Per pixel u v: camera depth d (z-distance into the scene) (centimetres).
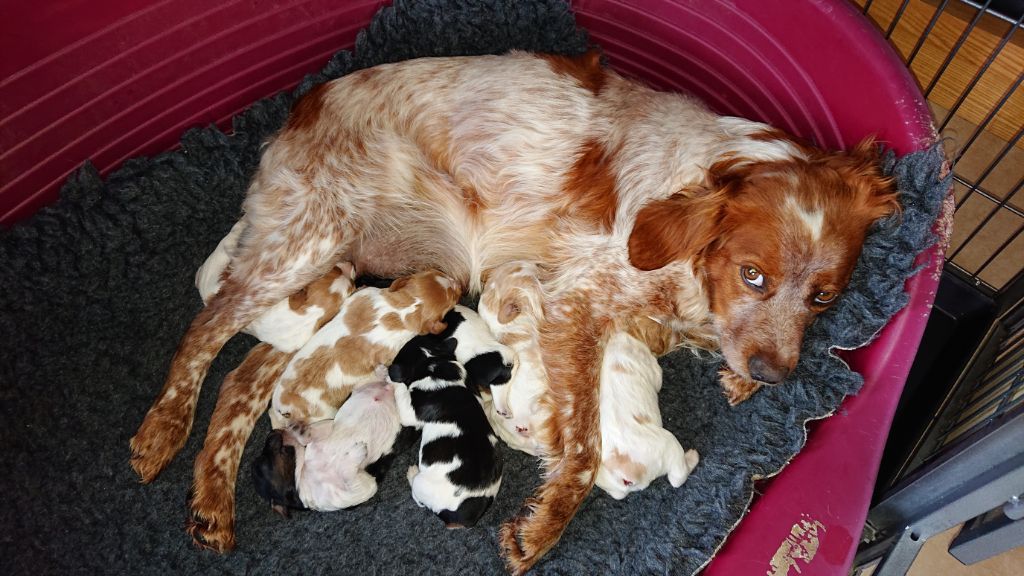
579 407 117
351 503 112
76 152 123
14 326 120
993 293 131
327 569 116
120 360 123
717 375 124
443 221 126
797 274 106
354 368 117
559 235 121
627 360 116
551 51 135
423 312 118
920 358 134
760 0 125
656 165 117
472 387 117
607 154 119
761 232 106
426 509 118
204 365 118
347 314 118
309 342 117
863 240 110
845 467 113
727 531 113
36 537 113
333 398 117
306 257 121
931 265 116
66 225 123
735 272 109
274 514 118
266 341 119
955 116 144
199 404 122
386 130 124
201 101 129
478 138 122
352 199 122
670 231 110
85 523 115
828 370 117
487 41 134
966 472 104
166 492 117
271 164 123
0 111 116
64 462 117
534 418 117
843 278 108
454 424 113
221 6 124
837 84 122
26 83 116
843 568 109
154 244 128
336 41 135
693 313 118
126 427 120
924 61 139
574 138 120
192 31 124
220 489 113
